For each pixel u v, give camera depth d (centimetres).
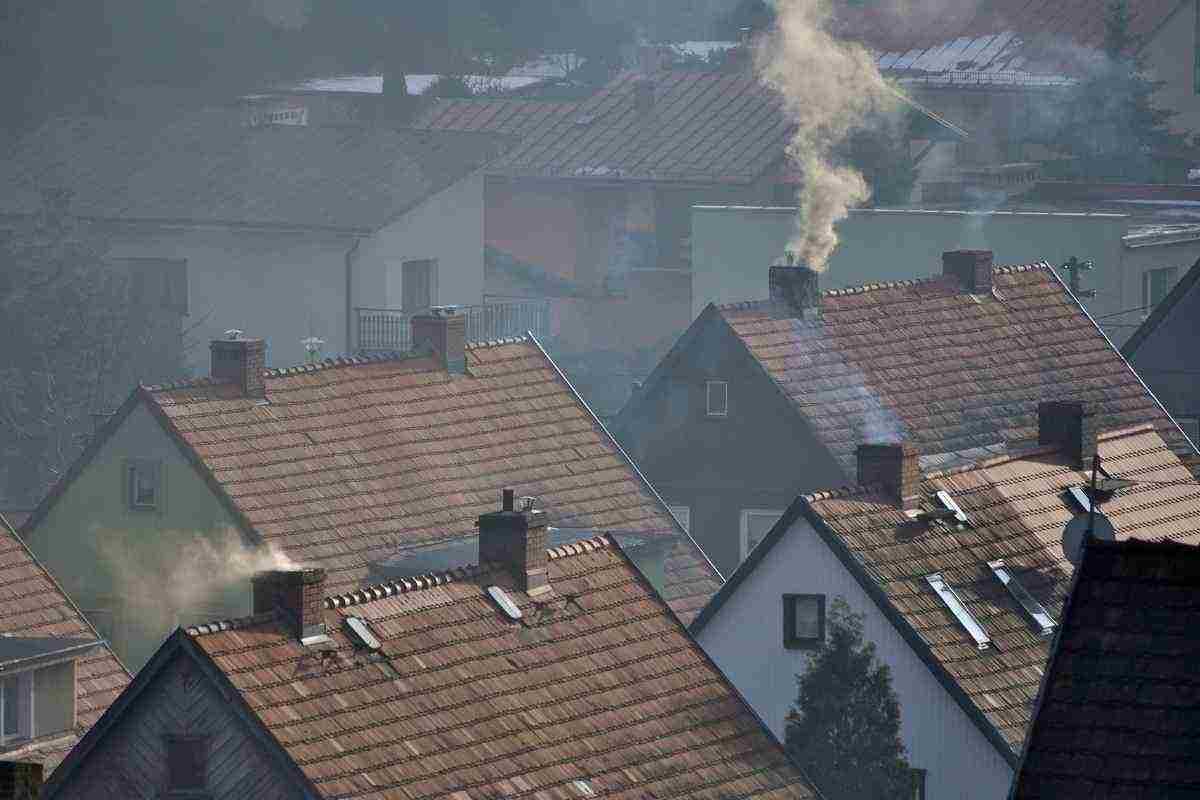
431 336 12550
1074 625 5181
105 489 11694
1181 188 18838
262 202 18912
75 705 9631
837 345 12938
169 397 11650
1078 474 10712
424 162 19400
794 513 9781
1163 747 5041
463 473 12088
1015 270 13900
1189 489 11100
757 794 8369
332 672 7794
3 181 19238
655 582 11931
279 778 7481
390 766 7606
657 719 8381
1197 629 5122
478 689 8044
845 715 9406
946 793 9456
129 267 18888
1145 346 14225
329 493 11644
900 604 9594
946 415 12875
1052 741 5091
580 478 12362
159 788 7625
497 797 7719
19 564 10550
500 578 8500
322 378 12119
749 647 9888
